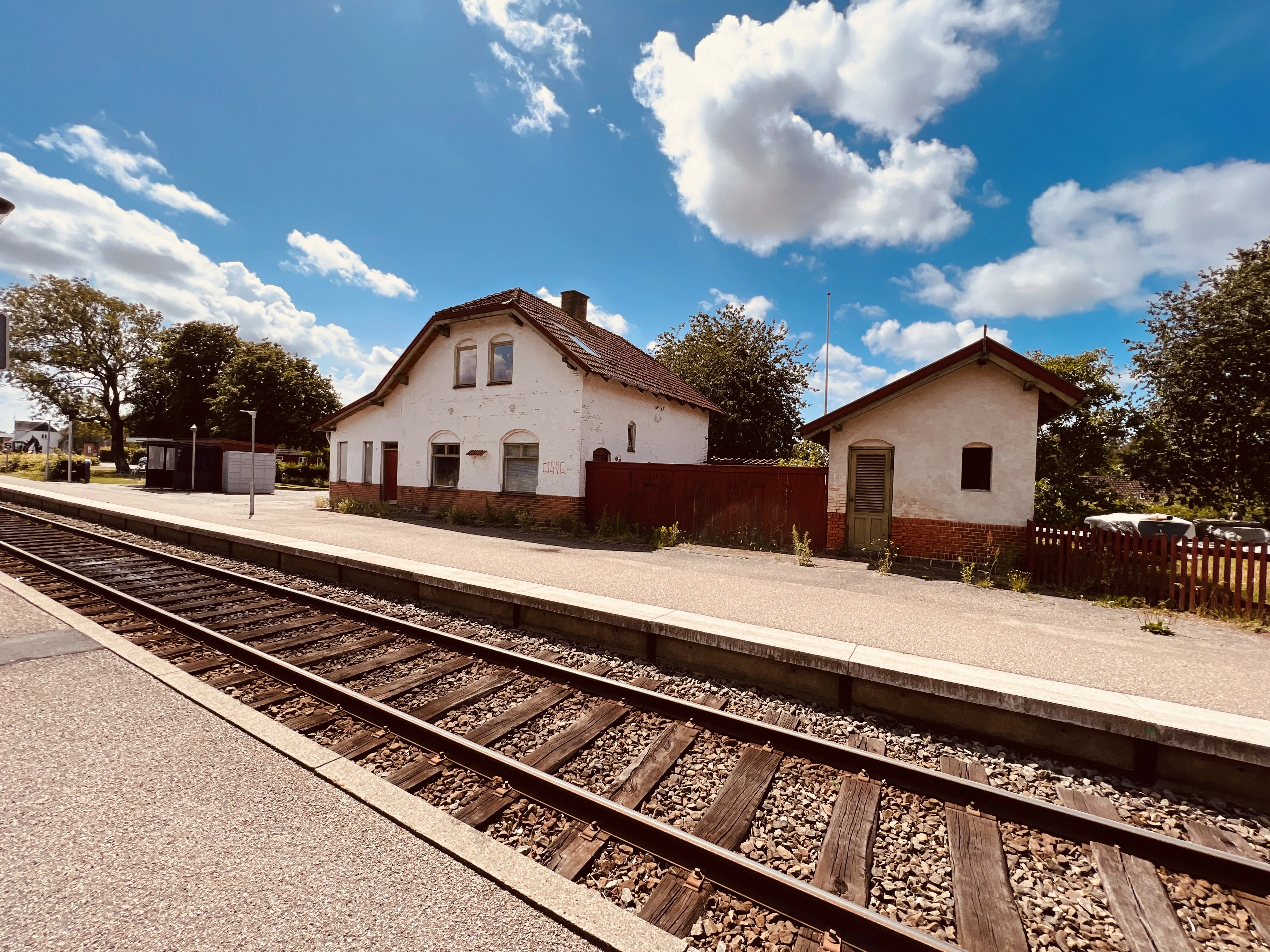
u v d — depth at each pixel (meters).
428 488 18.73
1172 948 2.61
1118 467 15.13
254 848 2.77
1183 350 13.62
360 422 21.36
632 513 14.89
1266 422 12.19
